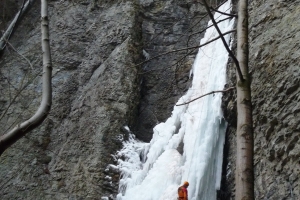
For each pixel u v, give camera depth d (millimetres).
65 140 14453
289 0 10289
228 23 14320
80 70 16312
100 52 16469
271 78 9375
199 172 11078
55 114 15133
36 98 15516
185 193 10258
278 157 8570
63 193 13141
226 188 10711
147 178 12336
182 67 15875
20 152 14141
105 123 14258
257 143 9336
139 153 14000
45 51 4262
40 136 14477
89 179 13188
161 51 16828
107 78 15406
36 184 13445
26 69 16312
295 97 8547
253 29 10875
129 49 16031
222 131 11570
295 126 8266
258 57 10094
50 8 18031
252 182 4090
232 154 10984
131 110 14914
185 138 12359
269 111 9094
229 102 11195
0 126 14719
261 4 11141
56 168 13742
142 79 16141
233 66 11367
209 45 14914
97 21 17469
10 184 13430
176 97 15484
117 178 13266
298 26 9422
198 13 17000
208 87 12766
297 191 7801
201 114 12242
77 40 17109
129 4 17438
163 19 17562
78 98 15508
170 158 12312
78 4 18094
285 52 9297
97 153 13625
